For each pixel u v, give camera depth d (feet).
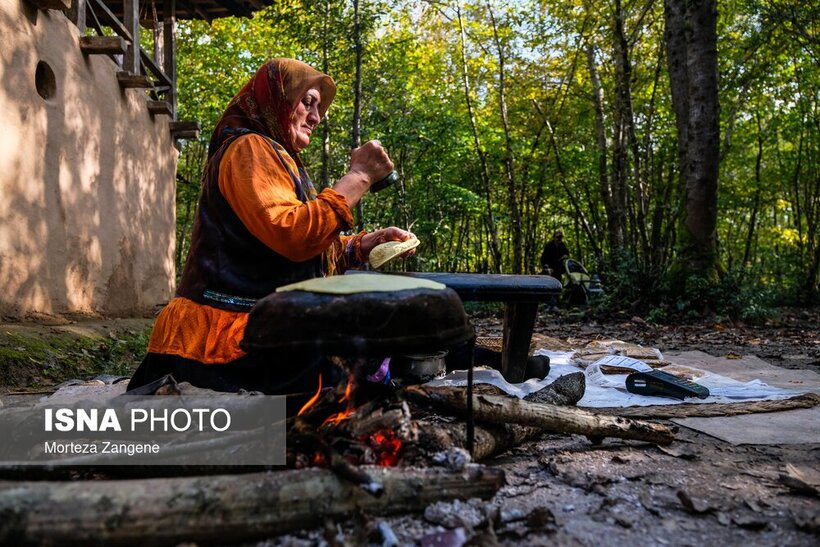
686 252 34.04
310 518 5.26
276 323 5.62
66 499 4.66
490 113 61.77
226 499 4.99
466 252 77.51
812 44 45.06
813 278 52.47
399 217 59.62
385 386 7.24
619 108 44.70
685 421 10.16
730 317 32.22
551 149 58.59
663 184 51.42
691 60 33.76
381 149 8.33
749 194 74.54
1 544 4.44
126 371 17.12
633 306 35.04
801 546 5.48
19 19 18.35
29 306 18.69
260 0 40.09
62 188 20.79
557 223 79.25
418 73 60.18
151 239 29.63
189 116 62.75
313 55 53.06
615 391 12.54
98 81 23.76
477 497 5.91
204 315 7.72
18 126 18.24
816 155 61.41
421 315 5.57
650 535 5.65
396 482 5.60
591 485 6.72
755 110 63.16
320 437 5.90
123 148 26.21
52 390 12.69
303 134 8.70
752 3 42.60
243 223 7.64
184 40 61.72
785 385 13.98
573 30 47.98
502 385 12.07
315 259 8.26
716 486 6.90
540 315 39.96
